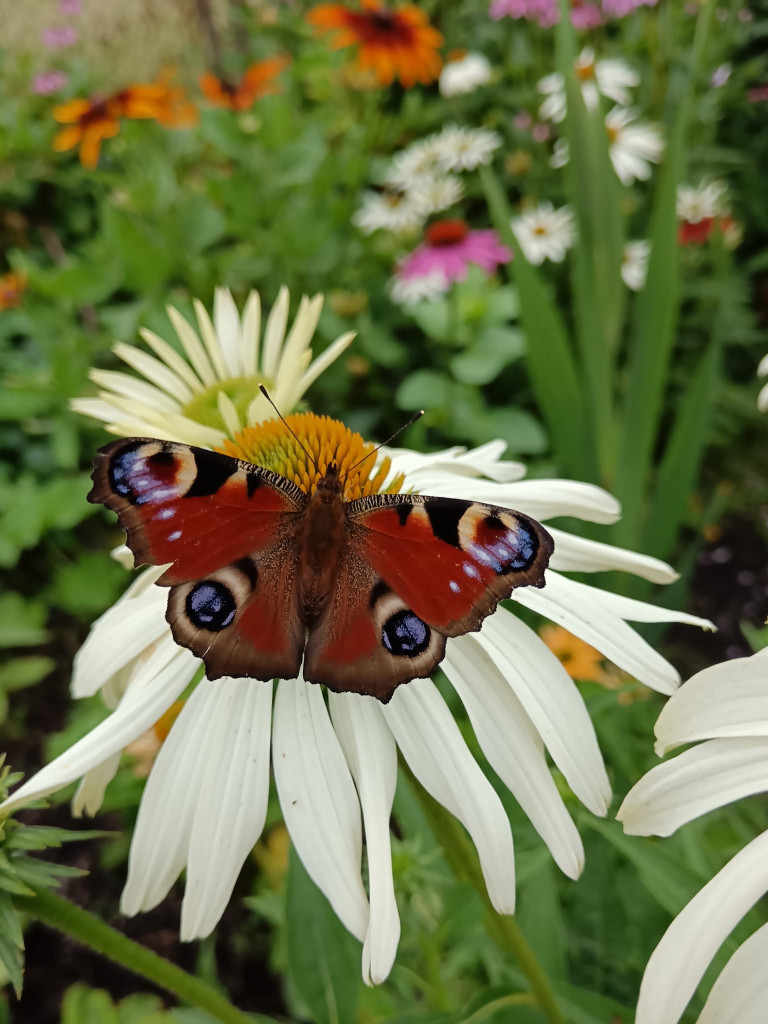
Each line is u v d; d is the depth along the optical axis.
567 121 0.24
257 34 0.54
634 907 0.15
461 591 0.10
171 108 0.36
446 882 0.14
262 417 0.13
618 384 0.33
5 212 0.42
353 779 0.10
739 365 0.37
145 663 0.11
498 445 0.16
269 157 0.36
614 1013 0.13
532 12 0.40
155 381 0.15
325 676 0.10
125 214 0.36
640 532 0.26
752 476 0.36
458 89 0.44
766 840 0.08
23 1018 0.24
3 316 0.37
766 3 0.43
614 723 0.16
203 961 0.21
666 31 0.37
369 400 0.34
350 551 0.11
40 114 0.49
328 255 0.34
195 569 0.10
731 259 0.36
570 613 0.11
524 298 0.25
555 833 0.10
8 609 0.30
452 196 0.37
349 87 0.44
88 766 0.10
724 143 0.42
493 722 0.11
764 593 0.33
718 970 0.12
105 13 0.57
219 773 0.10
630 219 0.37
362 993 0.17
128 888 0.10
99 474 0.10
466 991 0.17
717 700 0.09
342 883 0.09
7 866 0.09
